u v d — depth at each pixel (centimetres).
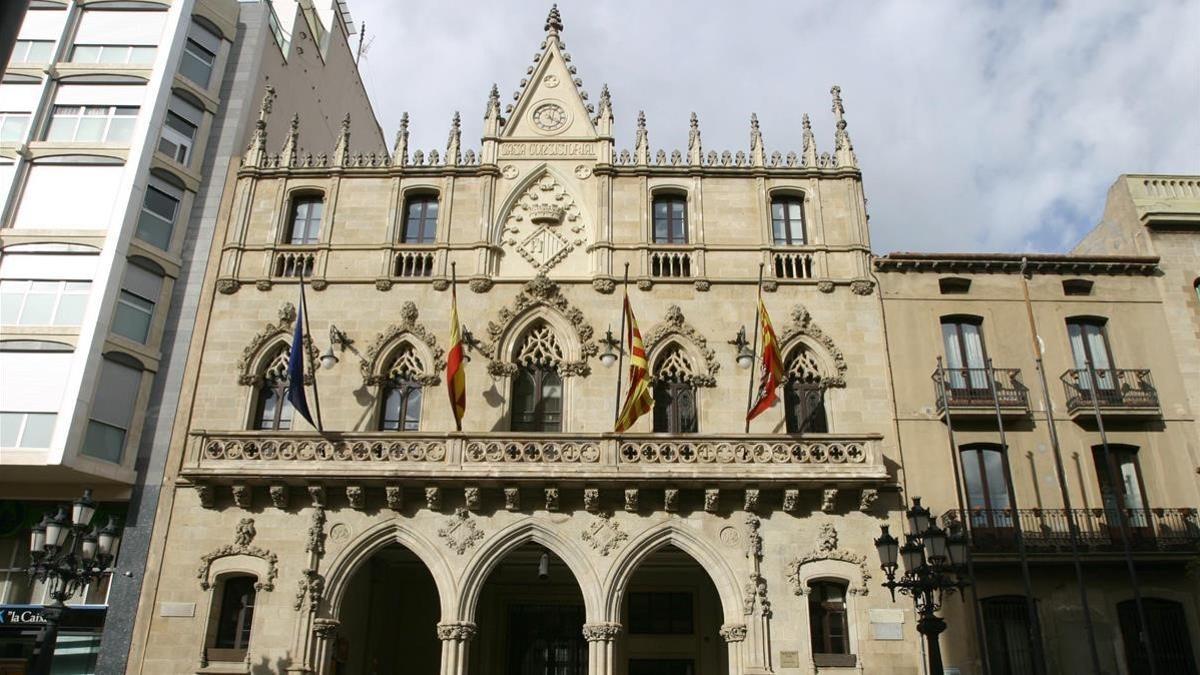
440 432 2483
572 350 2748
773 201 3020
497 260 2898
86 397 2527
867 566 2436
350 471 2419
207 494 2458
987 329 2800
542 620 2898
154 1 3169
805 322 2766
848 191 2977
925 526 1931
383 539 2444
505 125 3095
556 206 2973
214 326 2788
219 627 2419
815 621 2433
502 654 2844
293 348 2494
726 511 2470
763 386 2503
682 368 2756
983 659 2297
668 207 3012
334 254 2894
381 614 2859
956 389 2658
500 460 2458
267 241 2917
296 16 3762
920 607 1928
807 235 2955
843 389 2689
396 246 2898
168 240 2884
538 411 2716
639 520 2456
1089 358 2806
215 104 3152
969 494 2591
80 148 2892
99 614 2430
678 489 2445
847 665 2356
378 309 2808
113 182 2853
